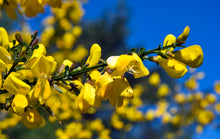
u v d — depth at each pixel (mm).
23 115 1344
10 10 2428
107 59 1214
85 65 1327
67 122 6461
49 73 1294
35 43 1360
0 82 1269
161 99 6875
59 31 6168
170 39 1360
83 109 1322
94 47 1352
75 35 6488
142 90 6789
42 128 7410
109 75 1271
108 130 7051
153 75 6574
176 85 6836
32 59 1314
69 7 6117
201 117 6430
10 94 1348
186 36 1249
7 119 6340
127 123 7699
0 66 1294
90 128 6883
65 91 1413
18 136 7348
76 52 6031
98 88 1260
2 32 1469
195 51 1266
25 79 1356
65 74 1327
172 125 6871
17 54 1373
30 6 2168
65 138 6086
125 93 1256
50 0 2152
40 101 1231
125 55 1181
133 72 1203
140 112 7277
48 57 1366
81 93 1338
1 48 1351
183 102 6660
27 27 5184
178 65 1313
